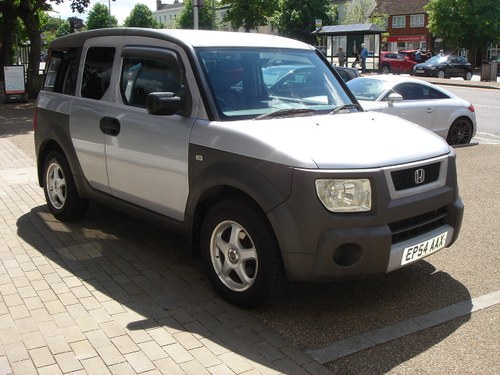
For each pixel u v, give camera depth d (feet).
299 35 201.46
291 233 12.00
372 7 206.18
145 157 15.51
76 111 18.17
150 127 15.30
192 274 15.71
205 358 11.27
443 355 11.60
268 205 12.21
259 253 12.64
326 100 16.31
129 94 16.53
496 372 11.00
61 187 20.02
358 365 11.18
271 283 12.62
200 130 13.97
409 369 11.07
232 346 11.78
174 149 14.55
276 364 11.12
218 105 14.24
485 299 14.30
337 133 13.55
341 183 11.94
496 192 25.94
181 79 14.89
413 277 15.74
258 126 13.53
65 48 19.95
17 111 57.21
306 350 11.71
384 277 15.71
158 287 14.76
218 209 13.50
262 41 16.78
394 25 227.61
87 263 16.38
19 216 20.93
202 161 13.75
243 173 12.74
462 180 28.48
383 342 12.09
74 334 12.14
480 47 184.14
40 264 16.25
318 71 17.11
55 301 13.79
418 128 15.31
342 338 12.25
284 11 201.36
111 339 11.94
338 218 11.90
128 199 16.71
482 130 48.21
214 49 15.33
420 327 12.78
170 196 14.99
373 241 12.02
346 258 12.18
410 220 13.09
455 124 38.83
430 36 218.18
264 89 15.39
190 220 14.46
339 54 107.55
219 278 13.83
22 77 64.85
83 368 10.82
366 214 12.11
